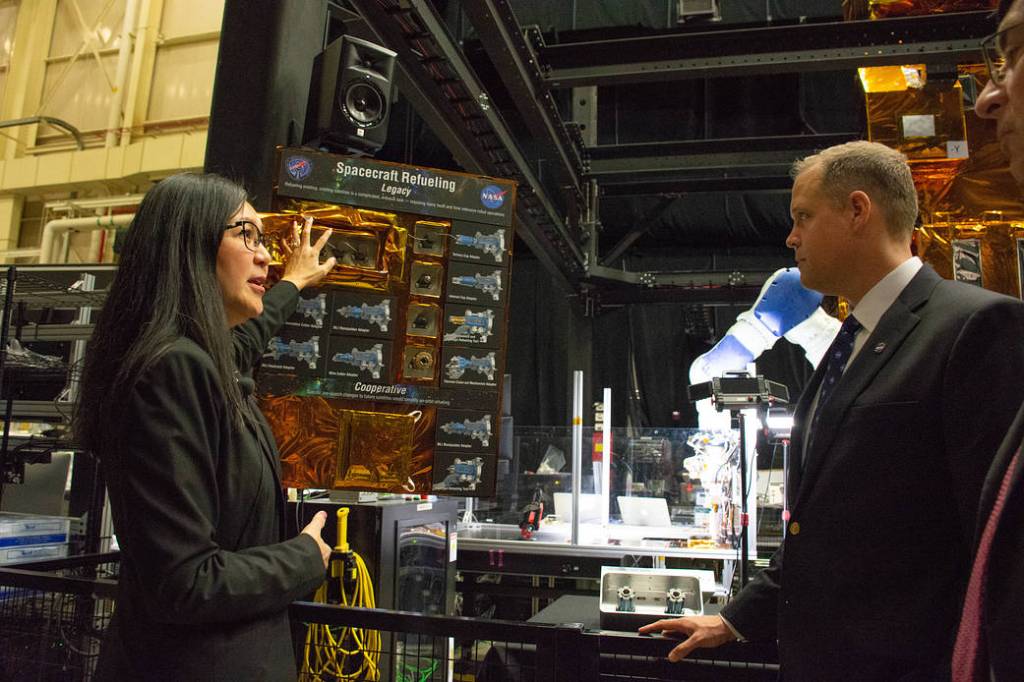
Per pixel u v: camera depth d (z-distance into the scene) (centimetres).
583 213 640
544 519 528
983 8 347
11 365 312
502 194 198
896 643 103
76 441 110
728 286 711
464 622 134
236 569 99
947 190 316
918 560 105
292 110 207
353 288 188
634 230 694
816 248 129
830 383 128
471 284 194
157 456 95
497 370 194
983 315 104
